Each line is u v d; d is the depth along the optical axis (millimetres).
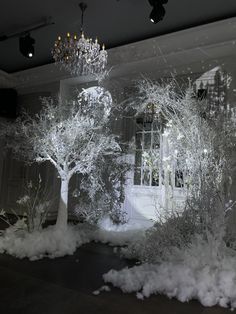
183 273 2314
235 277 2275
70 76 5520
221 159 2883
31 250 3156
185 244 2711
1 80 6246
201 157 2871
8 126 4785
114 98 5121
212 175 2793
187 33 4258
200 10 3902
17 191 6035
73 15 4156
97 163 4402
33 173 5836
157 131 4469
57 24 4395
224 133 3010
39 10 4086
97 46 4129
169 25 4289
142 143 4887
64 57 4250
